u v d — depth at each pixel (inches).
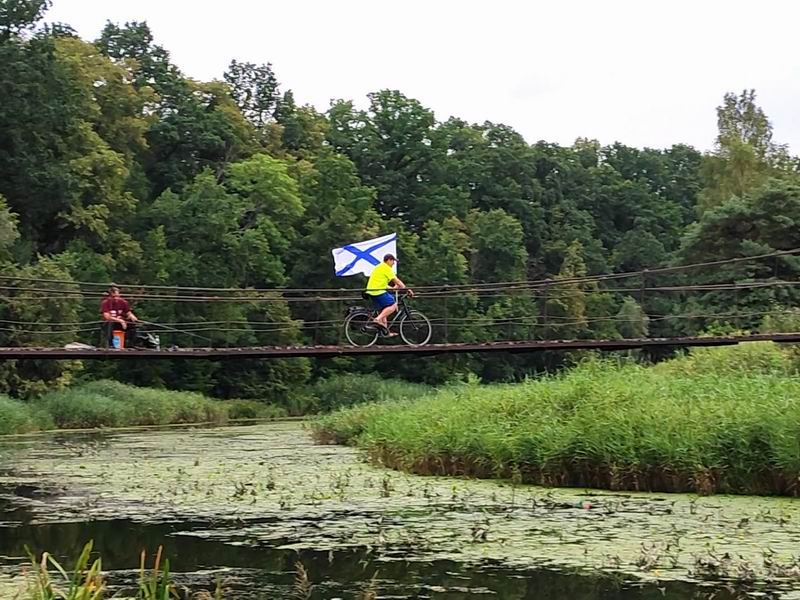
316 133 3075.8
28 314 1517.0
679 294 2650.1
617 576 354.6
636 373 756.6
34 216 2000.5
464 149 3693.4
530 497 538.9
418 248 2719.0
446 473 651.5
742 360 927.0
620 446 571.2
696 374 886.4
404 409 900.6
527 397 699.4
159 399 1658.5
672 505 505.4
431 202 3120.1
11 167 1961.1
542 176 3757.4
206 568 374.3
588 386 683.4
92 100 2255.2
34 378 1545.3
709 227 1761.8
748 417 559.5
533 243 3363.7
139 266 2081.7
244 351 740.0
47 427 1380.4
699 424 569.9
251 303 2098.9
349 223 2481.5
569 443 584.7
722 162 2449.6
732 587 338.0
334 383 2178.9
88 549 233.0
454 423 676.7
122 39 2815.0
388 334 804.6
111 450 921.5
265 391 2096.5
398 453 707.4
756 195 1742.1
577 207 3727.9
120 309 824.9
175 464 757.9
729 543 407.5
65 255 1740.9
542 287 971.3
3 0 1985.7
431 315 2495.1
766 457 542.0
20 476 680.4
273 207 2422.5
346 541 420.8
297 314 2399.1
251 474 673.6
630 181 3850.9
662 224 3757.4
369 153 3198.8
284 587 343.6
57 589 337.4
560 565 372.2
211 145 2613.2
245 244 2206.0
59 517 492.7
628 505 506.6
